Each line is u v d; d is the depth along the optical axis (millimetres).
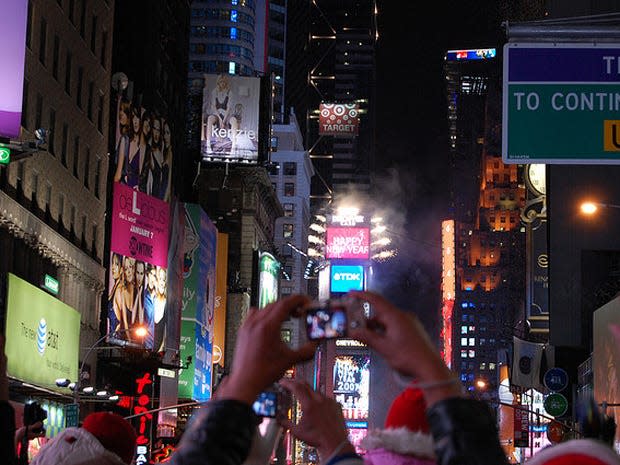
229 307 142750
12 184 59844
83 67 74688
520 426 101375
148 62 94000
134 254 85875
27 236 61469
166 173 93125
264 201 167250
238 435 3869
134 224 85875
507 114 16578
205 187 155000
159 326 91562
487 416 3832
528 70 16594
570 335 75938
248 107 152125
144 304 87750
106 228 82875
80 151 74375
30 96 62812
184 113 111750
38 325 59281
